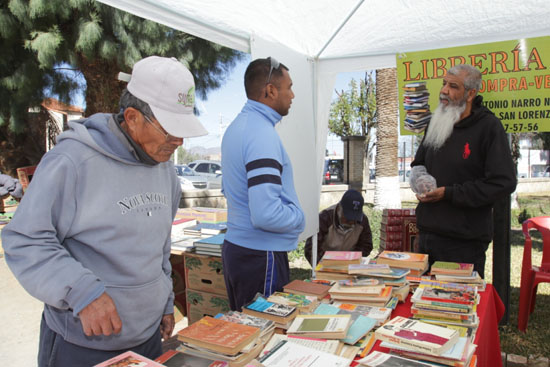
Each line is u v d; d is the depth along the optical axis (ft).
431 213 8.03
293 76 9.83
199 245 10.19
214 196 31.91
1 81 23.57
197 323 4.54
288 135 9.51
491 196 7.22
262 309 5.15
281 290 6.73
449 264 7.14
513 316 12.39
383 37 9.87
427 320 5.24
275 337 4.61
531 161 80.12
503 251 11.30
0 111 24.98
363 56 10.74
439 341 4.17
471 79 7.60
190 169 49.19
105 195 4.06
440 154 8.07
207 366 3.90
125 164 4.22
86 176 3.97
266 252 6.48
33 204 3.68
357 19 9.02
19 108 24.86
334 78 11.46
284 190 6.44
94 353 4.29
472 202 7.35
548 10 8.36
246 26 8.66
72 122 4.19
